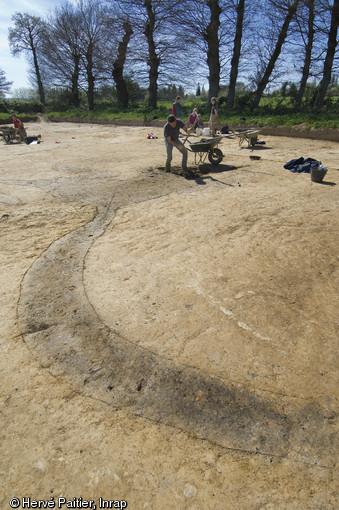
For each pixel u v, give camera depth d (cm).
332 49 1997
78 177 857
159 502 191
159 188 756
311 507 187
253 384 265
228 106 2505
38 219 593
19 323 340
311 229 525
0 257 466
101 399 258
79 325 334
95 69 3391
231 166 930
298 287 384
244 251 464
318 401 250
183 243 492
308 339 308
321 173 750
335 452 216
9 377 278
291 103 2322
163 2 2433
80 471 208
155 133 1752
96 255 465
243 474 205
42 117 3153
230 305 354
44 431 233
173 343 306
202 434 230
